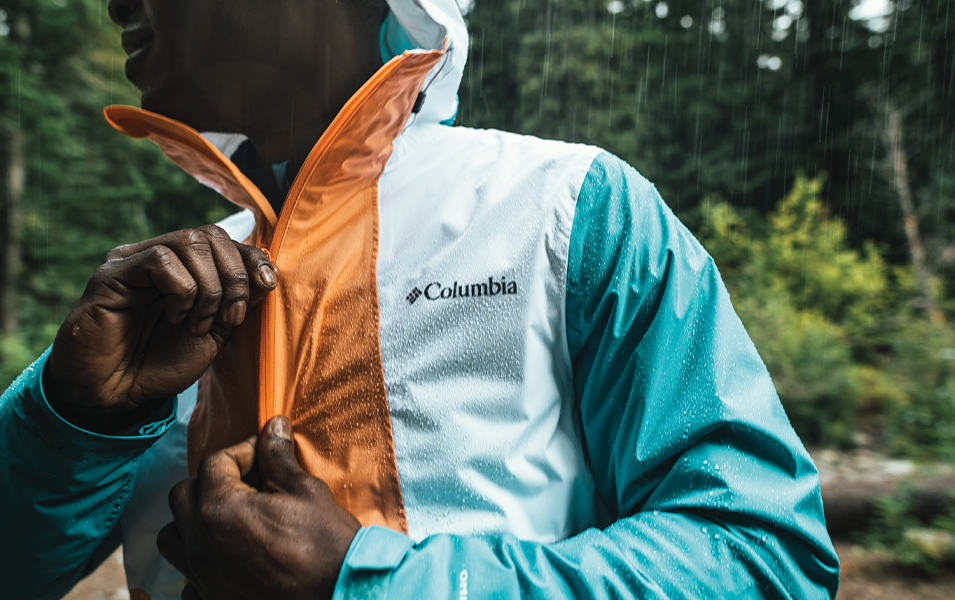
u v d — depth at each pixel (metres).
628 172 0.84
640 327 0.77
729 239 11.39
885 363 8.95
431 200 0.86
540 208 0.81
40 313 11.55
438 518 0.75
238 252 0.75
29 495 0.78
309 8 0.80
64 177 12.30
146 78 0.83
